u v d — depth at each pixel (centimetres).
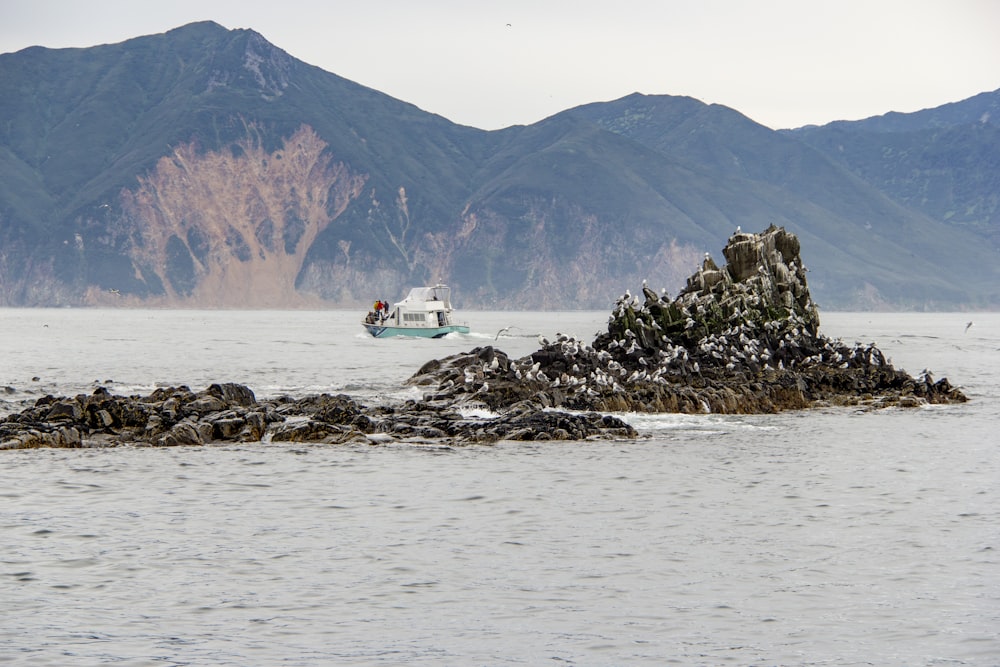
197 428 8269
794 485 6662
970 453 8075
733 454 7950
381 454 7806
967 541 5128
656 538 5197
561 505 5994
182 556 4791
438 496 6234
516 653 3641
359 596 4231
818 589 4331
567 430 8625
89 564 4644
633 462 7531
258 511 5791
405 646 3697
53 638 3734
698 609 4091
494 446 8244
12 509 5762
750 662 3566
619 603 4159
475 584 4397
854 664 3547
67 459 7425
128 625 3878
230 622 3922
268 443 8269
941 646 3700
